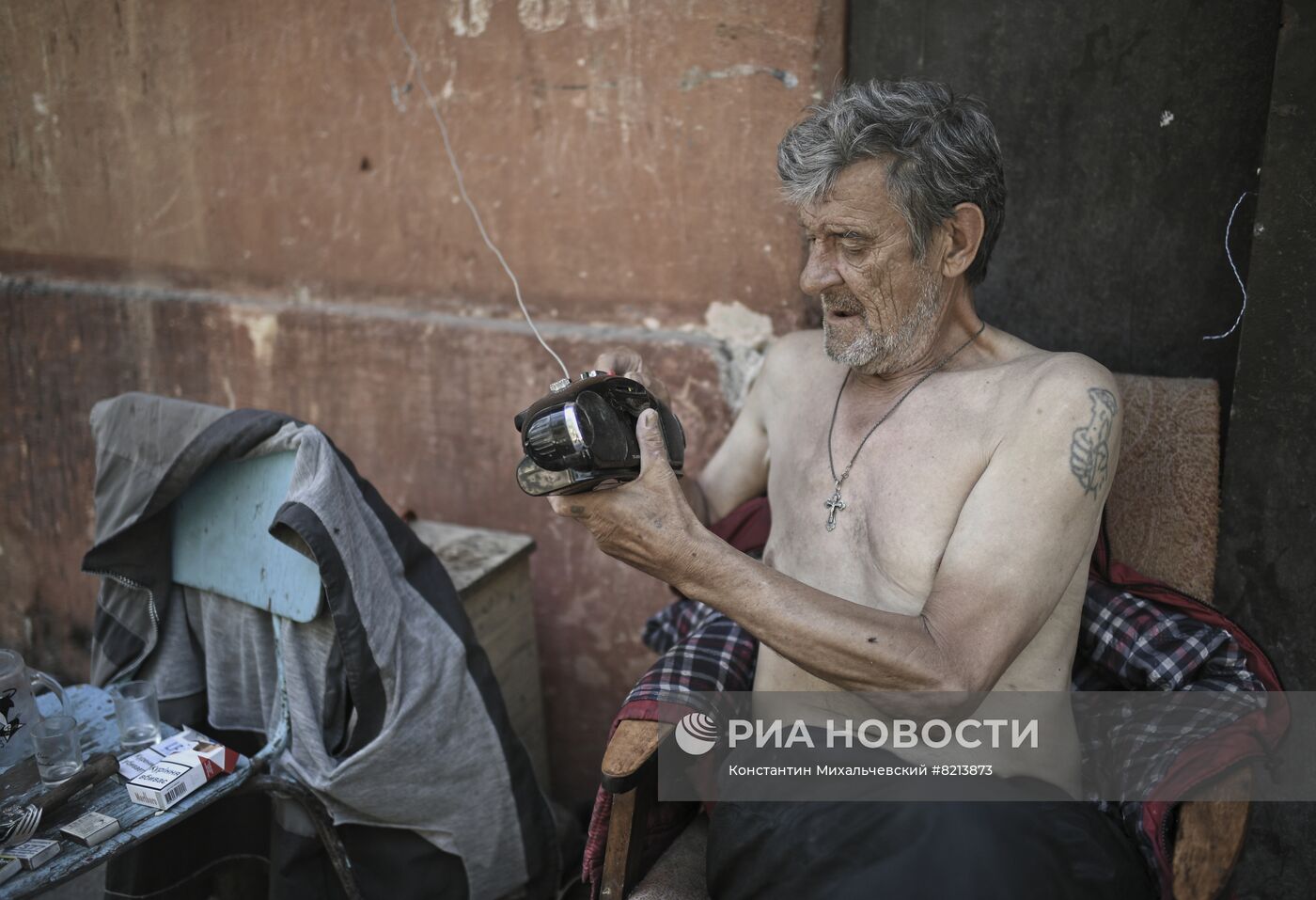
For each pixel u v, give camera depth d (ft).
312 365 8.55
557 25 7.17
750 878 4.66
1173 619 5.05
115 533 5.96
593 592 7.98
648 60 6.97
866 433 5.18
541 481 4.21
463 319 7.99
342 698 5.69
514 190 7.63
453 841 5.98
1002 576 4.51
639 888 5.03
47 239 9.50
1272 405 5.65
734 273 7.09
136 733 5.59
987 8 6.18
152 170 8.87
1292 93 5.29
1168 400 5.81
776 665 5.28
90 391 9.55
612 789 4.74
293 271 8.58
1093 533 4.76
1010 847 4.30
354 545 5.54
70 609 10.20
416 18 7.59
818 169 4.70
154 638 6.29
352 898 5.77
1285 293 5.51
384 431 8.44
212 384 9.03
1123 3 5.92
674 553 4.41
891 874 4.30
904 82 4.87
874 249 4.77
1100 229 6.28
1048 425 4.63
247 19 8.13
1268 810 6.11
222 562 6.03
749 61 6.70
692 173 7.04
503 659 7.31
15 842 4.80
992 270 6.62
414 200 7.99
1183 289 6.15
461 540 7.46
